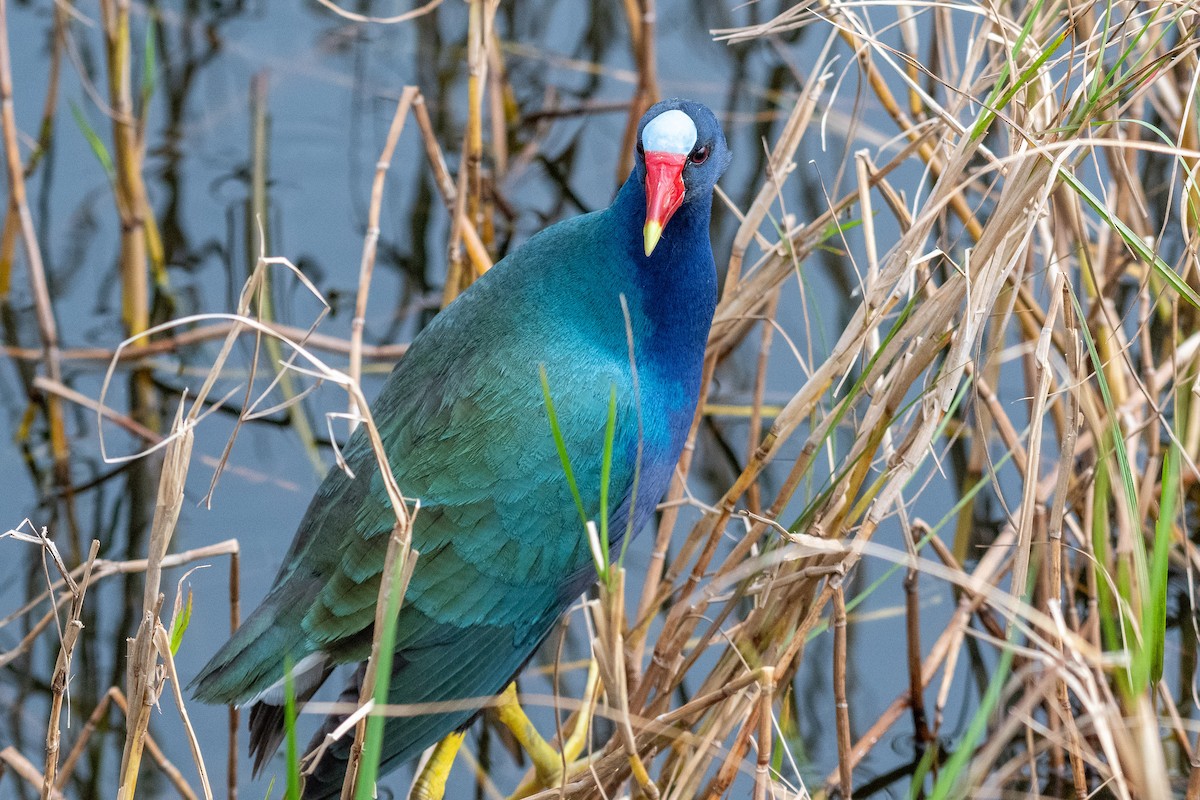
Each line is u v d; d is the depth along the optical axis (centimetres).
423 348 627
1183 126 579
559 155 1112
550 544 599
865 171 665
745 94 1123
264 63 1170
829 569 558
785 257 704
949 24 753
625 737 479
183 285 1002
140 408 942
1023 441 760
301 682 586
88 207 1055
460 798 740
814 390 597
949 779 459
